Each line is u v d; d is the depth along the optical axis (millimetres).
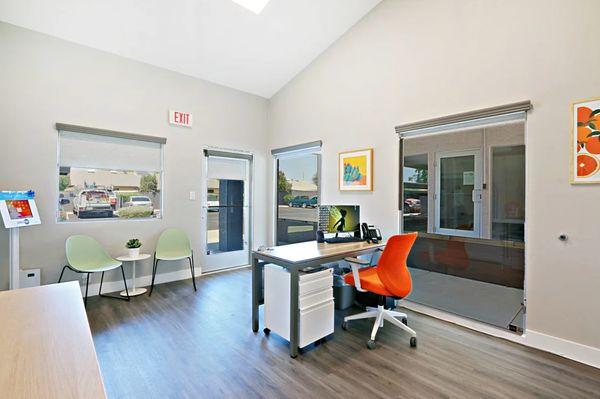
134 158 4109
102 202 3885
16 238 3133
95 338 2699
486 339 2754
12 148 3283
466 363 2359
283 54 4371
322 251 2838
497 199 2867
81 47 3678
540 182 2594
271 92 5305
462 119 3006
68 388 793
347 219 3441
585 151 2381
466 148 3059
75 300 1437
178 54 4098
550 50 2527
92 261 3633
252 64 4512
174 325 2977
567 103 2455
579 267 2420
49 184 3498
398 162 3576
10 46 3262
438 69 3215
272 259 2639
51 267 3514
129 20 3434
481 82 2910
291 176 5125
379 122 3760
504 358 2438
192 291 4004
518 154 2734
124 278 3750
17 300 1425
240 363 2330
